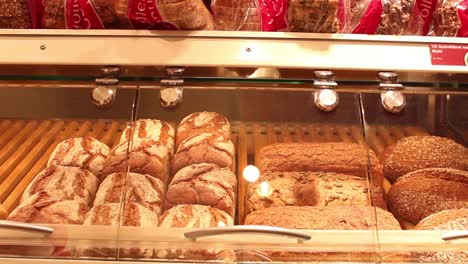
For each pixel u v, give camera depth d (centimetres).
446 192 111
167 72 109
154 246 92
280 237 93
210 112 118
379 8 110
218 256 91
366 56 104
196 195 105
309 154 115
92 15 106
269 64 103
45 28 109
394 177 118
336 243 94
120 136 116
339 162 114
